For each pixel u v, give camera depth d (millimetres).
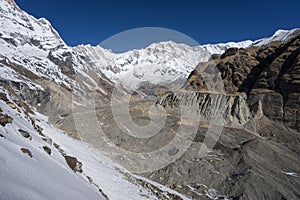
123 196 13016
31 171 5605
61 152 11328
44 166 6797
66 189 6230
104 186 12992
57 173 7141
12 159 5457
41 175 5844
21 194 4285
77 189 7004
